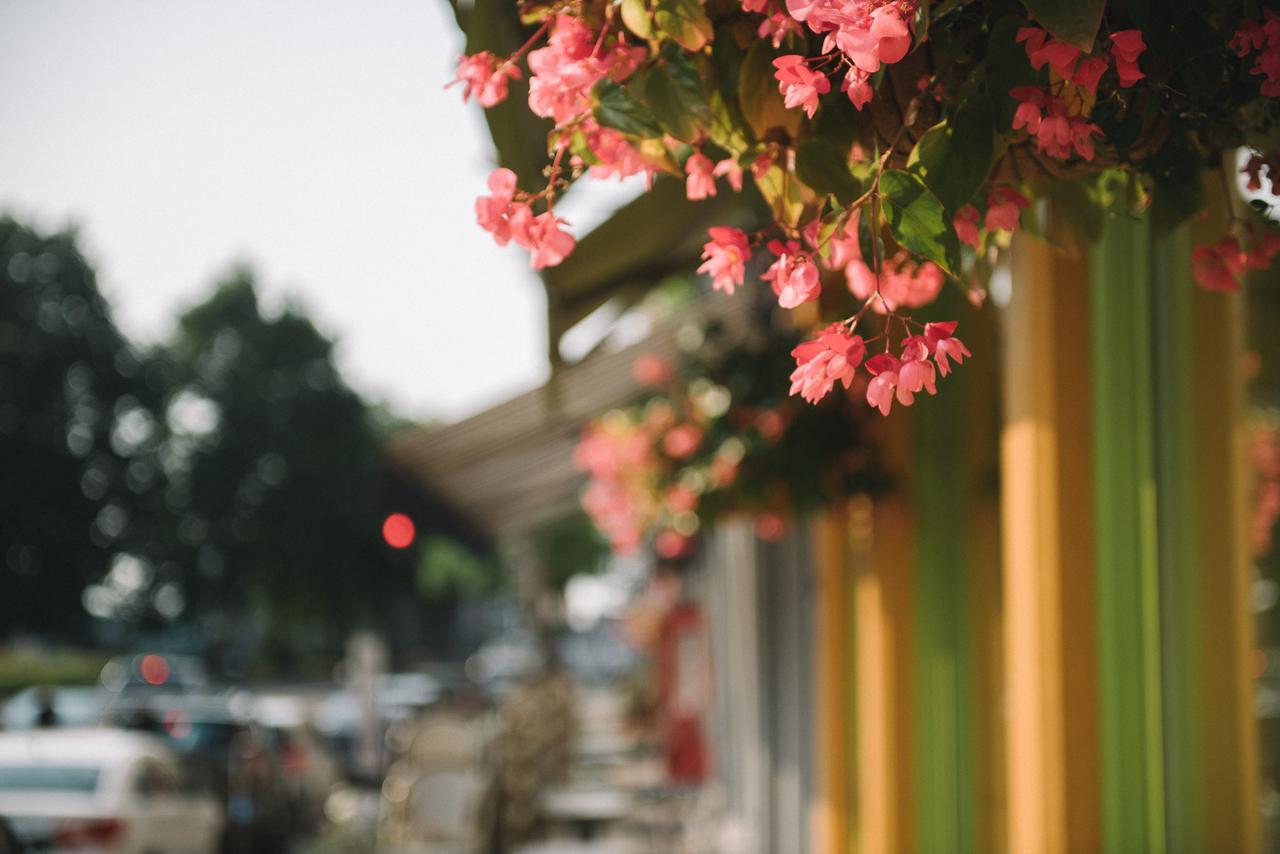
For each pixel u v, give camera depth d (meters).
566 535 58.41
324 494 71.50
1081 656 3.88
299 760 19.05
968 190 1.87
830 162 2.02
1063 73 1.85
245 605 71.31
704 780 20.64
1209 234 3.75
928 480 6.69
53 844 10.80
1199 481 3.88
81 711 19.84
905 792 6.66
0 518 60.47
